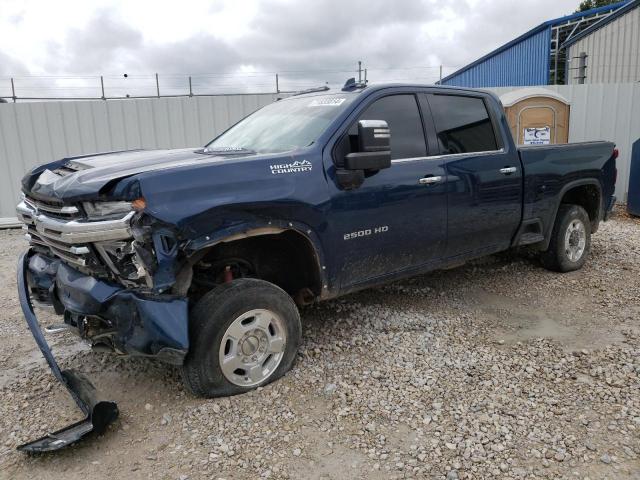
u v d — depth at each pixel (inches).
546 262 234.7
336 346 162.9
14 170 381.7
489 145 197.2
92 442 118.4
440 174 174.9
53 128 380.5
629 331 171.5
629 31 658.2
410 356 155.9
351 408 128.4
